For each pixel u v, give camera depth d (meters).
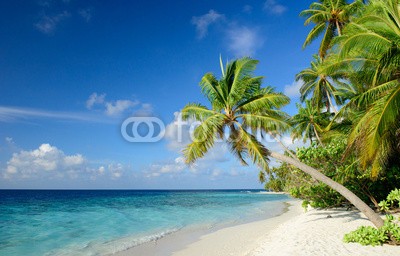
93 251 13.05
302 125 28.80
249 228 18.33
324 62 13.32
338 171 14.56
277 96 13.22
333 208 19.31
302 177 18.48
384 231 9.41
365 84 14.89
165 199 63.69
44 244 14.67
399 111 10.04
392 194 10.07
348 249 9.14
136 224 21.81
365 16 11.57
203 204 45.25
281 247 10.82
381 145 10.74
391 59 9.88
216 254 11.84
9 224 22.14
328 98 26.39
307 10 23.67
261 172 14.19
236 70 13.91
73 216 27.58
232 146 14.24
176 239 15.56
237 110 14.02
